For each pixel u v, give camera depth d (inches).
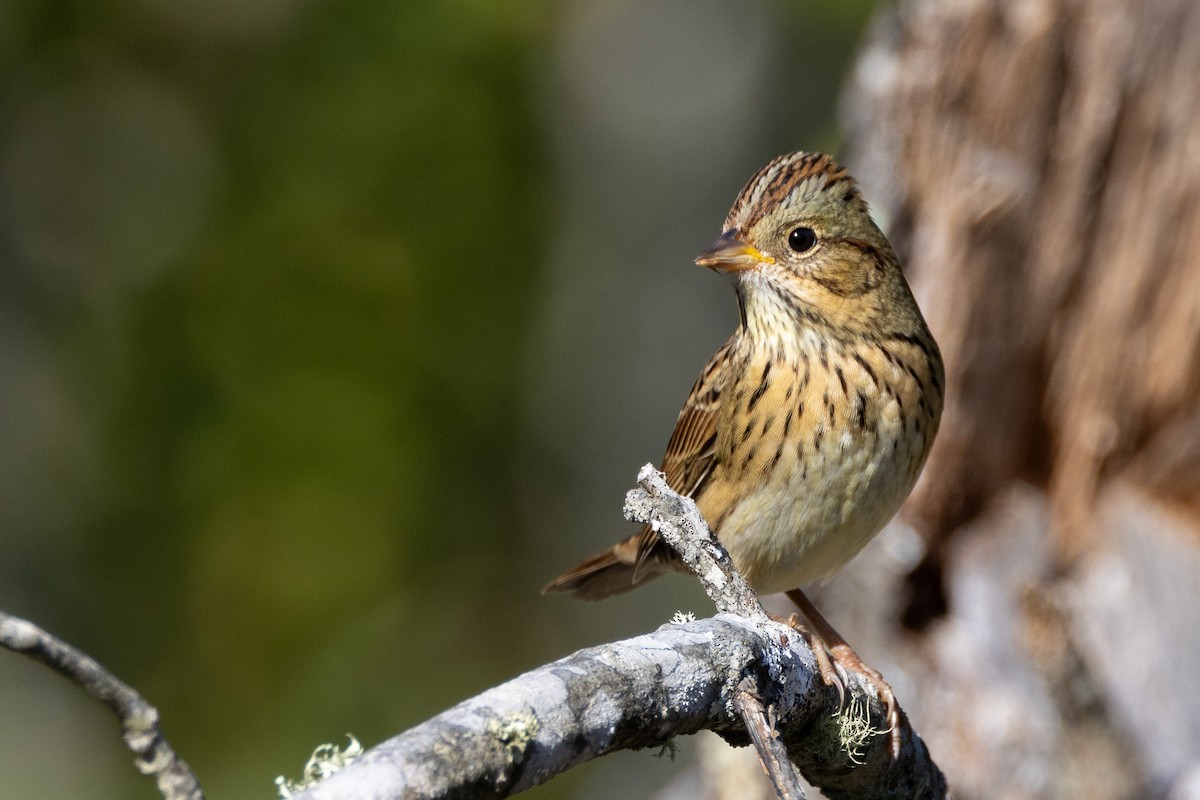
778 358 259.8
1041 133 357.4
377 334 564.1
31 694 562.6
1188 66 352.8
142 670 536.7
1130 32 352.2
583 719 154.2
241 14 603.5
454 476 573.0
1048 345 363.9
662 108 690.8
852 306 257.6
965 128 356.8
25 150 625.3
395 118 580.1
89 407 567.2
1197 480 361.4
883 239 266.5
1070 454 365.7
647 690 162.1
